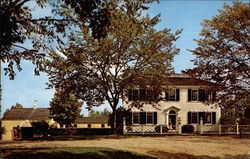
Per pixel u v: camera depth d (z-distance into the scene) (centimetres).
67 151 1507
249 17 2070
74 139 2755
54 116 4288
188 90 3950
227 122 3803
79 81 2930
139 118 3819
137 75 2953
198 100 3941
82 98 2989
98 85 2998
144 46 2902
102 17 1292
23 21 1478
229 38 2098
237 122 3650
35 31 1667
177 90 3934
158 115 3859
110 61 2930
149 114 3850
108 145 2136
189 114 3903
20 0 1323
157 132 3631
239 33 2061
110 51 2850
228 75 2072
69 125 4447
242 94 2181
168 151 1981
